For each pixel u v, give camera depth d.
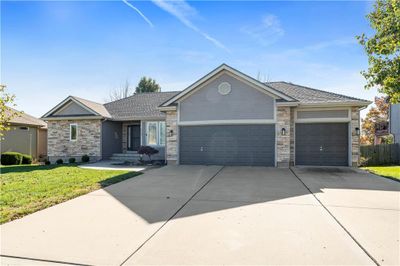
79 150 18.89
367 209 5.96
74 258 3.65
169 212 5.77
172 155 14.96
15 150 20.77
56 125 19.50
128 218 5.37
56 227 4.86
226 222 5.08
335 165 13.90
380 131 25.94
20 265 3.47
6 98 10.13
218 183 9.16
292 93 15.40
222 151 14.31
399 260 3.55
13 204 6.33
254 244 4.06
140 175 11.03
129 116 18.75
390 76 10.13
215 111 14.35
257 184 8.94
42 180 9.77
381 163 17.38
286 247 3.95
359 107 13.64
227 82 14.20
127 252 3.82
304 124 14.23
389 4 10.23
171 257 3.66
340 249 3.88
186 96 14.73
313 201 6.67
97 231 4.65
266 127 13.78
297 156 14.27
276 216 5.44
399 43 9.73
